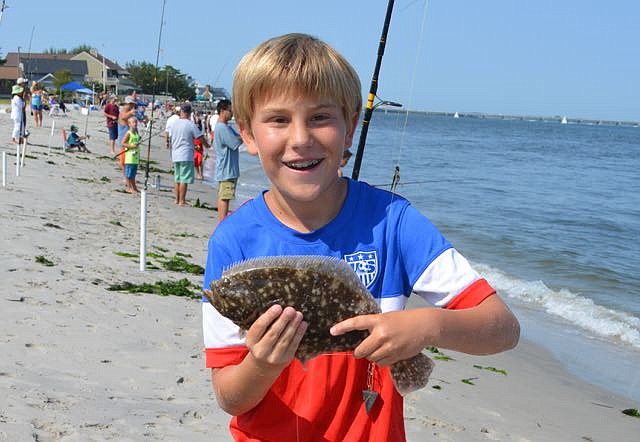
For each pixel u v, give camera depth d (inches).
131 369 222.4
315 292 79.6
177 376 220.7
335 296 80.6
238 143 497.7
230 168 500.4
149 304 295.6
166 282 341.7
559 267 562.3
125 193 689.6
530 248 633.0
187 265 392.8
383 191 97.3
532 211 879.7
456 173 1392.7
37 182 652.7
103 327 257.0
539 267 562.3
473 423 232.8
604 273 544.4
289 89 85.3
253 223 94.5
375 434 92.5
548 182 1279.5
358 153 226.2
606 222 809.5
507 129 5447.8
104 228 475.2
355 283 82.0
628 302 460.4
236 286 79.1
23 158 749.3
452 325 82.5
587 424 253.1
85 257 370.9
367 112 224.2
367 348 79.4
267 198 96.3
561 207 930.7
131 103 805.9
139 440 173.3
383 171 1352.1
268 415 94.8
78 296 289.7
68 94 3789.4
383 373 93.4
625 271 552.4
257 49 89.0
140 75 4443.9
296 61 85.0
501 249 628.7
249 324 80.3
